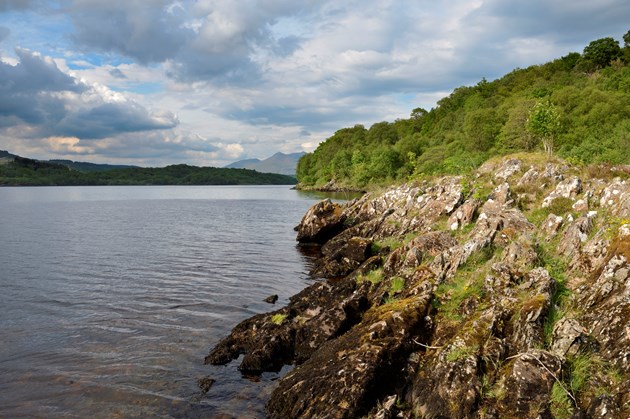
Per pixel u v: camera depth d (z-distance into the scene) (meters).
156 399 11.37
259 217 61.88
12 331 16.06
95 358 13.77
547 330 10.05
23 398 11.38
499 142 74.94
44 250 33.59
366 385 9.77
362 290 16.91
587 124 65.25
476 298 12.30
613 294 10.15
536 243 14.64
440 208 27.59
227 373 12.85
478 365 9.46
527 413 8.23
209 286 22.28
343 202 77.62
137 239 39.56
